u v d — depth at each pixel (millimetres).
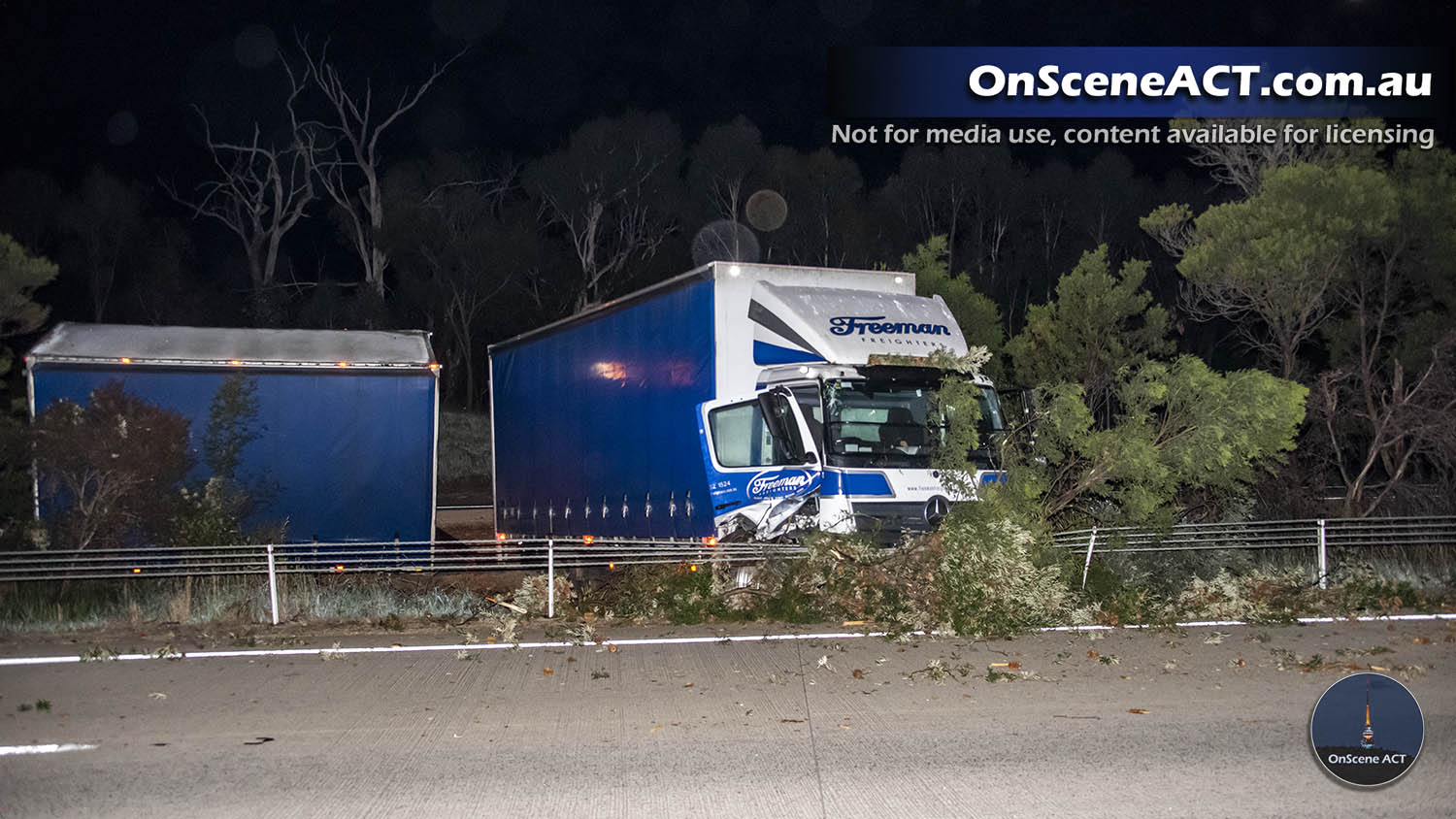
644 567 12180
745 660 9586
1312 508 15312
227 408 15062
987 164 49875
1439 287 16969
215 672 9172
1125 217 48781
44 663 9578
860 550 11297
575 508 16516
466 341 47656
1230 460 12203
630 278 45469
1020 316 48188
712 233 47031
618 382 15062
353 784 6441
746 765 6762
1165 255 46688
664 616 11586
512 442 19578
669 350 13641
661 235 48469
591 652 9938
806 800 6168
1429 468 18578
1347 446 17688
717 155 46688
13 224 47438
